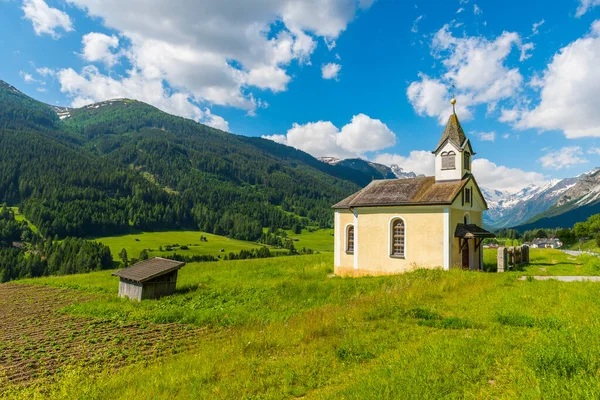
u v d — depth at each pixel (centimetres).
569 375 653
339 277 2747
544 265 2947
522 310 1224
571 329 927
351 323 1256
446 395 639
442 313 1303
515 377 683
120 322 1716
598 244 11450
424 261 2598
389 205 2764
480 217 3097
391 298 1579
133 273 2373
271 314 1664
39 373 1113
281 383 810
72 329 1627
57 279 3528
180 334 1488
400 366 791
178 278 3133
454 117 2916
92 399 825
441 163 2844
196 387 815
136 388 862
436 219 2570
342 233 3073
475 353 835
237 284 2605
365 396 655
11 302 2391
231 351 1070
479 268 2850
